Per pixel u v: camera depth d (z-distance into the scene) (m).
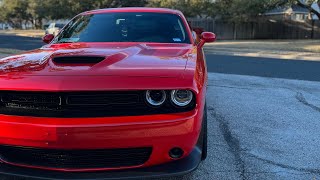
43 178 3.11
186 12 34.44
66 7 37.97
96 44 4.40
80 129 2.96
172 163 3.15
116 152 3.08
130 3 38.25
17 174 3.16
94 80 3.04
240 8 30.80
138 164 3.13
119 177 3.07
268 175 3.99
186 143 3.09
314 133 5.38
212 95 7.64
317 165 4.27
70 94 3.02
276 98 7.54
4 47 19.41
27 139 3.05
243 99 7.35
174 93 3.08
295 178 3.93
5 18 76.75
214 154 4.52
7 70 3.34
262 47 23.55
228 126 5.60
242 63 13.81
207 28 36.78
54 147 3.05
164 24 4.97
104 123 2.97
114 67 3.26
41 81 3.06
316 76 10.77
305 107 6.85
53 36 5.33
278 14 41.44
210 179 3.86
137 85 3.02
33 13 51.53
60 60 3.49
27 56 3.86
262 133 5.33
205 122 3.68
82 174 3.10
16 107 3.13
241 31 37.88
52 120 3.02
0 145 3.21
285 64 13.80
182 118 3.04
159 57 3.67
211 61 14.34
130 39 4.68
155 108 3.07
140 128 2.99
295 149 4.75
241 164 4.25
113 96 3.04
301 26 39.53
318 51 20.39
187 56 3.79
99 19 5.10
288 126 5.67
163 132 3.02
